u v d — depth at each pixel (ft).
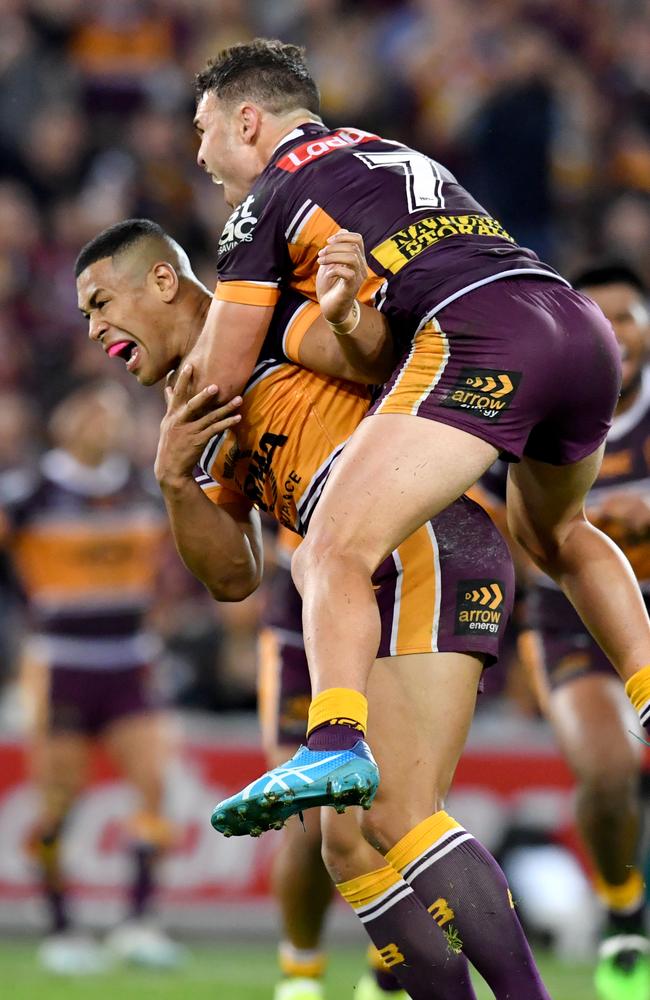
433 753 44.88
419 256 43.60
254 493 49.01
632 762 63.72
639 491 67.41
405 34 166.09
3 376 133.69
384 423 42.29
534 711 108.17
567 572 48.78
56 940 94.99
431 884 43.19
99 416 96.94
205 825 103.45
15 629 114.62
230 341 45.42
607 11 175.11
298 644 62.90
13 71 155.63
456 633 45.85
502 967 42.60
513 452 42.60
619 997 64.23
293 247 44.83
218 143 48.52
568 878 100.17
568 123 161.38
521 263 43.98
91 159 152.76
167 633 110.01
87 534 95.81
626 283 67.41
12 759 102.78
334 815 46.68
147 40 162.61
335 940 103.24
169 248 50.06
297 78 48.44
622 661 47.55
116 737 94.84
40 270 141.38
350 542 41.37
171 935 102.17
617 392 45.65
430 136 156.66
